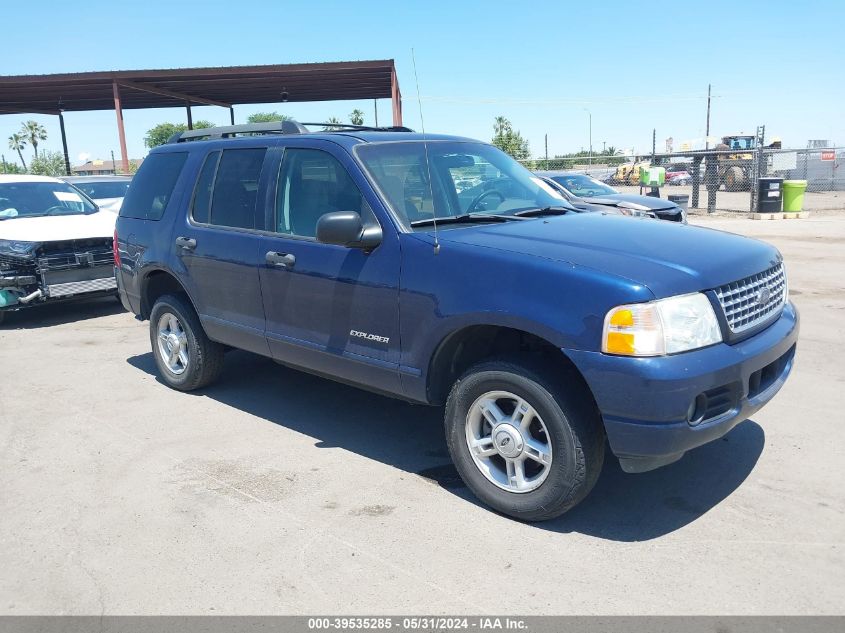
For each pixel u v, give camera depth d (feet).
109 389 20.40
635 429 10.72
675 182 128.98
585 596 10.16
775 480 13.55
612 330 10.70
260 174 16.55
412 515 12.66
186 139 20.54
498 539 11.77
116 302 35.09
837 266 37.96
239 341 17.26
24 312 33.04
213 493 13.70
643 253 11.78
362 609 10.01
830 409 17.08
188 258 18.12
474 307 12.05
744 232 55.06
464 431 12.85
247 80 74.84
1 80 71.77
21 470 14.98
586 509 12.73
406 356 13.37
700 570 10.70
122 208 21.22
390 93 86.38
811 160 95.40
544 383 11.46
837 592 10.07
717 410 11.20
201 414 18.12
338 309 14.46
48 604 10.35
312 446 15.93
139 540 12.04
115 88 72.13
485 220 14.26
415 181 14.73
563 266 11.42
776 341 12.25
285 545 11.75
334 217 13.20
